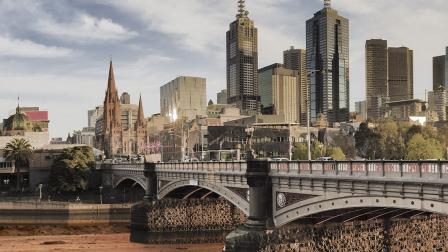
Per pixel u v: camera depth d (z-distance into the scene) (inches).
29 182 7126.0
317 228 2363.4
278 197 2353.6
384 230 2425.0
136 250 3479.3
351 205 1899.6
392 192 1706.4
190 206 4197.8
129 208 4972.9
